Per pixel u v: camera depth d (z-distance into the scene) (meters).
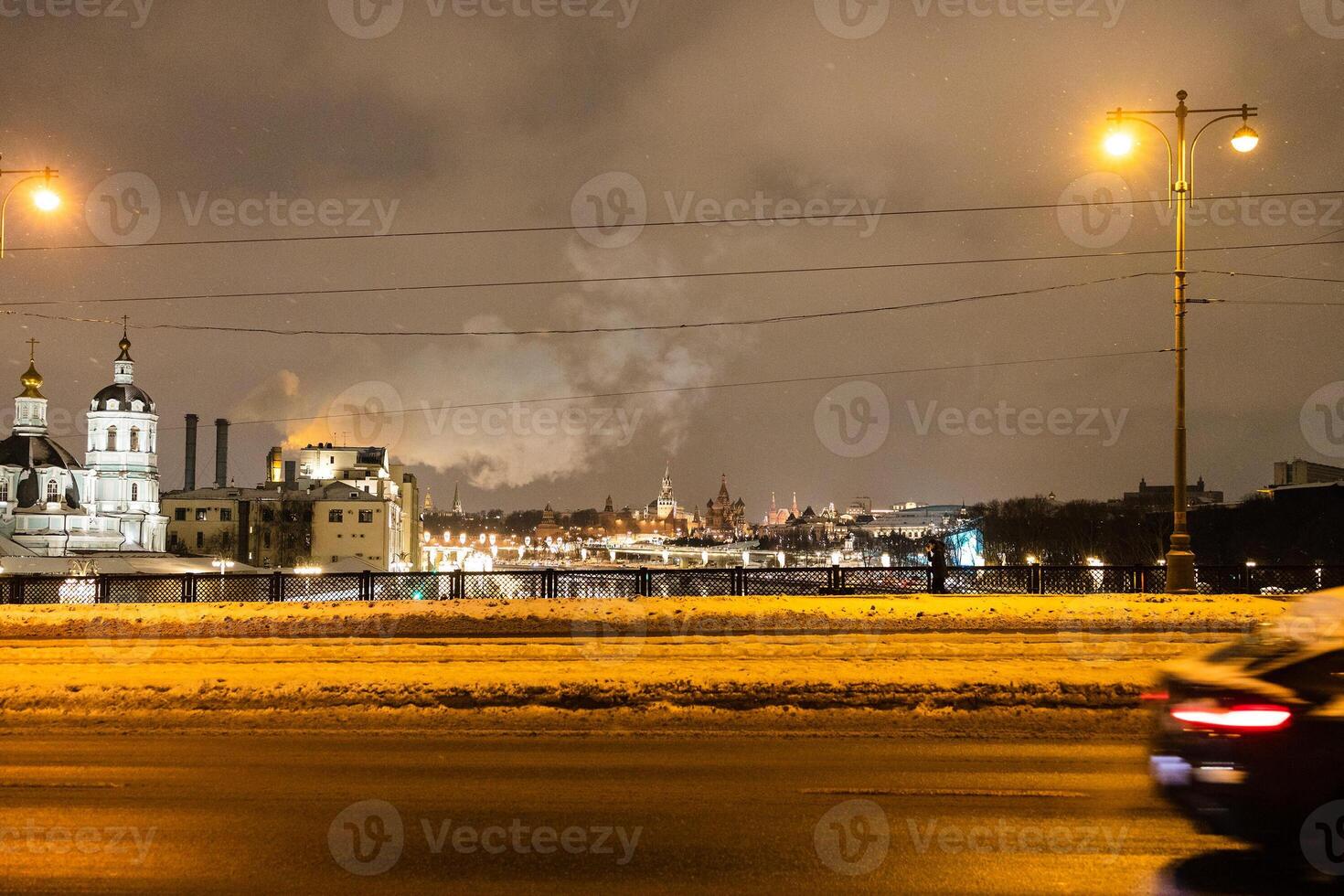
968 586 31.58
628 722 14.77
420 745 13.22
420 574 31.20
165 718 15.31
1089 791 10.47
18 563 77.50
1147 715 14.92
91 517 111.75
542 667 19.17
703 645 22.25
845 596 29.72
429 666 19.52
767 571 31.42
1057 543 108.81
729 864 8.07
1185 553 28.02
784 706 15.63
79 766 11.91
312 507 123.00
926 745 13.05
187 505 121.81
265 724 14.82
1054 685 16.17
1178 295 28.20
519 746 13.12
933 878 7.76
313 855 8.36
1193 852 8.39
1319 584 30.50
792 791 10.48
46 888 7.61
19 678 17.83
